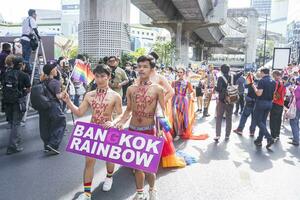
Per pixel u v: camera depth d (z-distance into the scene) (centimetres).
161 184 477
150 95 385
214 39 7712
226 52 11406
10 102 599
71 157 595
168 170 538
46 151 622
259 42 10038
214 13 4959
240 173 536
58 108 612
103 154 372
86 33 1967
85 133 382
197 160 600
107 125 375
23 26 938
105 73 393
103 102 397
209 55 10231
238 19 8756
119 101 401
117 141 370
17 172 512
